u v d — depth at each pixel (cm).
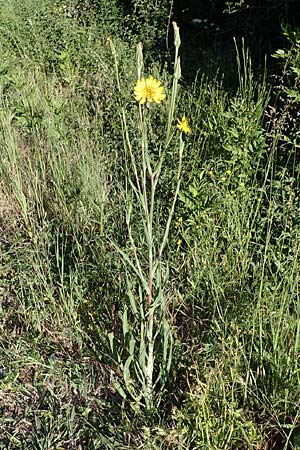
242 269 306
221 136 413
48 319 305
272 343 255
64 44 675
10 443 244
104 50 658
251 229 325
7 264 342
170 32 740
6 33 747
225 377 244
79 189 389
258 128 379
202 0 741
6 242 369
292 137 400
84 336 293
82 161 417
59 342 293
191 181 382
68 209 380
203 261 307
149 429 231
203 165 389
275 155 382
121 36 739
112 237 353
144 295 259
